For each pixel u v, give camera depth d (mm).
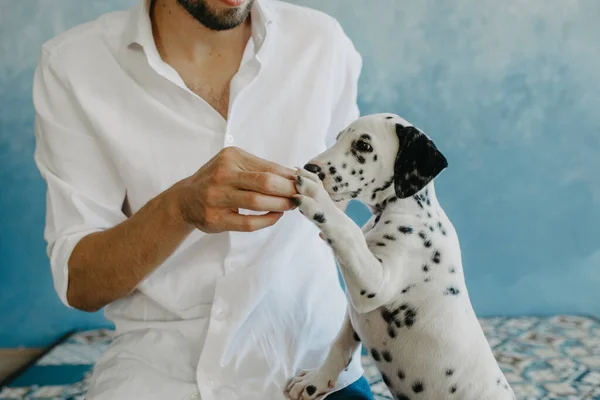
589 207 2855
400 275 885
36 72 1224
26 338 2793
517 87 2777
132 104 1172
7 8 2613
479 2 2709
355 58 1384
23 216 2719
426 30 2732
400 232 907
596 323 2752
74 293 1130
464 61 2756
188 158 1170
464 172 2826
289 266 1186
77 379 2221
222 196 862
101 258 1072
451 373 897
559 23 2730
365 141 914
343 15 2721
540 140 2814
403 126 914
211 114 1168
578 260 2895
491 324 2762
